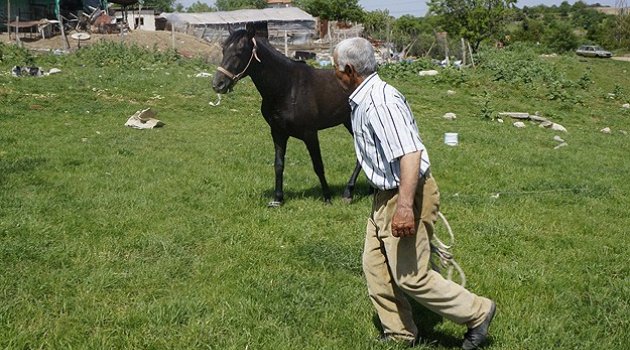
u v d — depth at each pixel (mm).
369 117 3713
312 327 4555
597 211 8062
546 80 26797
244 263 5770
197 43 40156
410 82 23844
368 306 4840
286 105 7305
